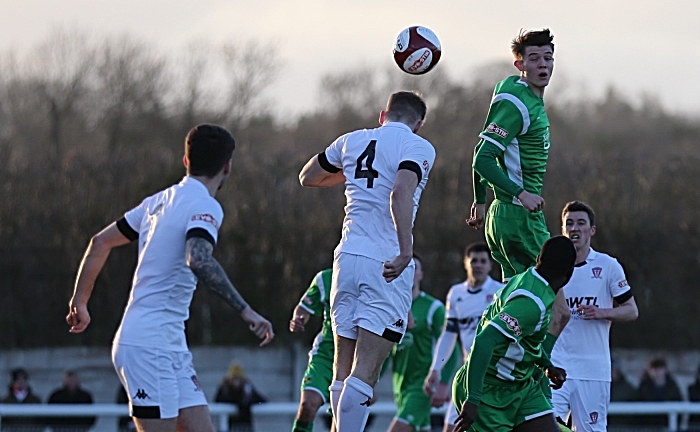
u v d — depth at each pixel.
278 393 48.75
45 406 34.03
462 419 17.47
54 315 48.72
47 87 92.94
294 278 49.56
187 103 93.56
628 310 23.50
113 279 48.72
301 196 50.62
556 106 123.94
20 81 93.81
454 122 106.25
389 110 17.83
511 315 17.45
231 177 50.97
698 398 39.44
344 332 17.14
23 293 48.50
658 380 39.28
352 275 16.84
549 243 17.80
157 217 16.36
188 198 16.25
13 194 49.12
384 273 16.09
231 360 48.78
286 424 41.09
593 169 50.91
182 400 16.20
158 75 93.56
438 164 50.53
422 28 18.84
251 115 94.56
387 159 16.97
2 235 48.56
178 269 16.05
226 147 16.88
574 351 23.83
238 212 49.97
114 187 49.81
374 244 16.83
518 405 18.62
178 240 16.03
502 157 18.12
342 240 17.25
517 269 18.70
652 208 50.19
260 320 15.55
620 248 50.06
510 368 18.38
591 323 23.80
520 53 18.08
